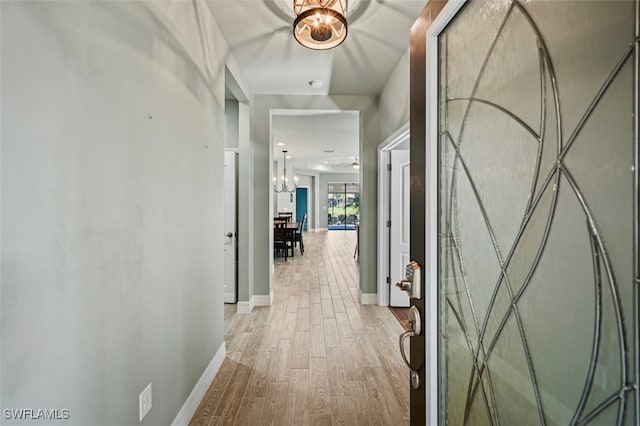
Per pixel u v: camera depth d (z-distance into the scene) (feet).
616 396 1.57
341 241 34.35
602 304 1.65
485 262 2.64
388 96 10.87
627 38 1.52
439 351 3.24
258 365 7.89
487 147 2.60
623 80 1.53
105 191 3.52
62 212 2.93
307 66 9.87
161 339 4.84
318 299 13.47
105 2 3.53
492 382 2.55
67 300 2.99
